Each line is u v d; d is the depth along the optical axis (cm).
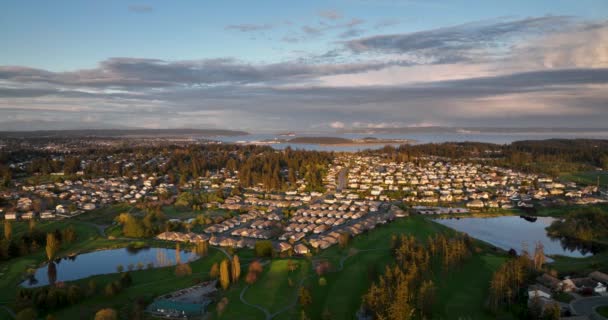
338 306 12081
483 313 11556
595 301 11731
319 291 13250
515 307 11681
